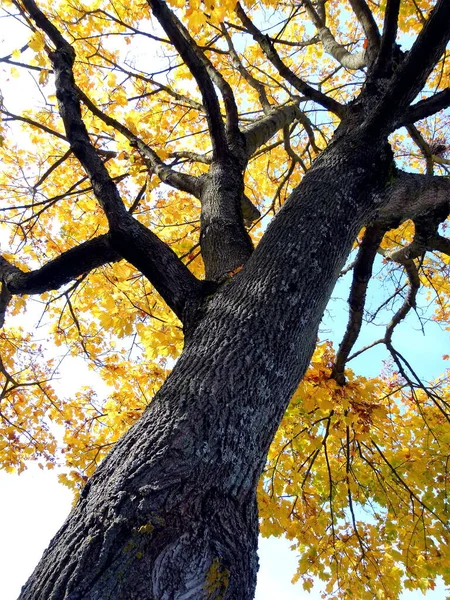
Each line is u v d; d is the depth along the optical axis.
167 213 4.94
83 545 1.20
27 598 1.15
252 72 5.78
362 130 2.38
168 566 1.17
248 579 1.29
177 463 1.36
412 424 5.14
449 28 1.93
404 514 4.72
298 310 1.86
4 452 5.03
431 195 2.68
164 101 4.73
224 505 1.35
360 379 4.11
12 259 4.39
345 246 2.17
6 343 5.14
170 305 2.22
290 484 4.74
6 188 4.62
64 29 4.09
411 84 2.14
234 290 1.98
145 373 4.70
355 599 4.75
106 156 4.05
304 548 4.69
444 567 4.47
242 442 1.49
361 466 5.01
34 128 4.66
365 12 3.01
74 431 4.92
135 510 1.24
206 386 1.57
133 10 4.13
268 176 6.34
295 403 4.05
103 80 4.23
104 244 2.48
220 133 2.94
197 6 2.42
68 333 5.27
